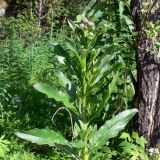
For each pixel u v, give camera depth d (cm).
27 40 412
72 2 515
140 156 174
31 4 495
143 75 187
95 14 193
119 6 185
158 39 180
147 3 178
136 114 191
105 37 192
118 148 190
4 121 227
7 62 293
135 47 186
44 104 246
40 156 197
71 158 195
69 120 231
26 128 223
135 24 186
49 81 285
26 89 270
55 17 500
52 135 166
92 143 173
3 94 237
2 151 185
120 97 194
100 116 201
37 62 318
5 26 447
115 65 168
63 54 172
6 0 537
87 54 168
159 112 187
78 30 171
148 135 189
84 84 169
